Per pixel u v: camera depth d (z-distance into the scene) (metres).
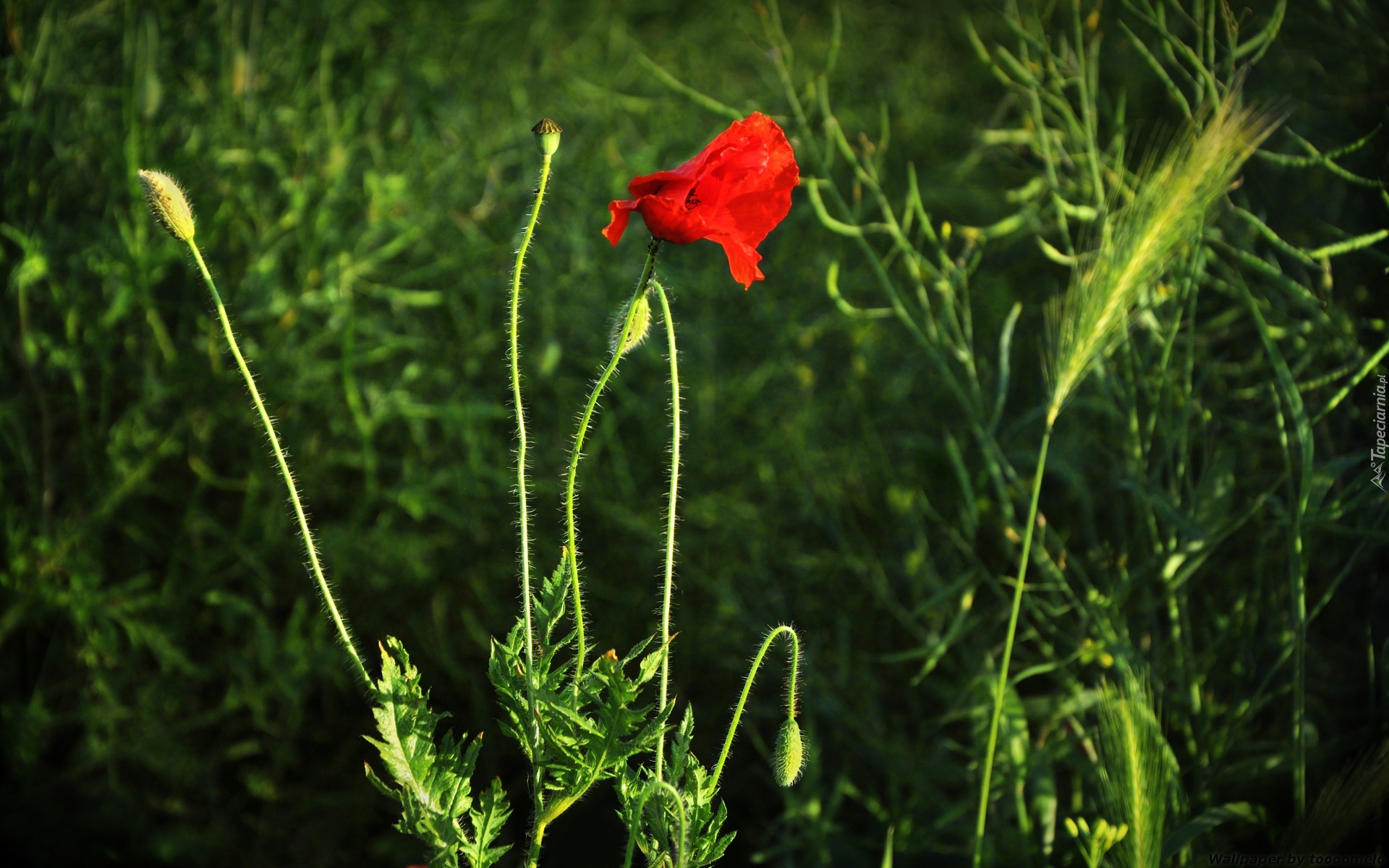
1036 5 1.11
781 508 1.30
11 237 1.03
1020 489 1.02
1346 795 0.86
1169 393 1.01
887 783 1.09
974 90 1.69
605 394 1.33
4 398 1.08
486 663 1.19
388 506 1.21
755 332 1.38
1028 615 1.13
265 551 1.12
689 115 1.57
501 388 1.33
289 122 1.20
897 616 1.13
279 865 1.04
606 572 1.23
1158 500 0.97
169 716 1.07
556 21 1.84
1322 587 1.03
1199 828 0.90
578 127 1.53
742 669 1.16
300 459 1.18
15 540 1.03
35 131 1.06
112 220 1.11
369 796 1.08
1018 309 1.02
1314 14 1.04
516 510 1.26
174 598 1.08
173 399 1.15
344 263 1.15
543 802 0.76
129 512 1.12
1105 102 1.21
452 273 1.32
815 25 1.84
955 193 1.50
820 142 1.51
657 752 0.76
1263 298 1.05
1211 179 0.83
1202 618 1.08
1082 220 1.14
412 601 1.19
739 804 1.12
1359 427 1.01
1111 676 1.02
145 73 1.13
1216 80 1.01
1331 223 1.06
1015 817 1.00
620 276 1.35
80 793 1.04
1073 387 0.86
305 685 1.08
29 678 1.08
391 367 1.28
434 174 1.31
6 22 1.06
